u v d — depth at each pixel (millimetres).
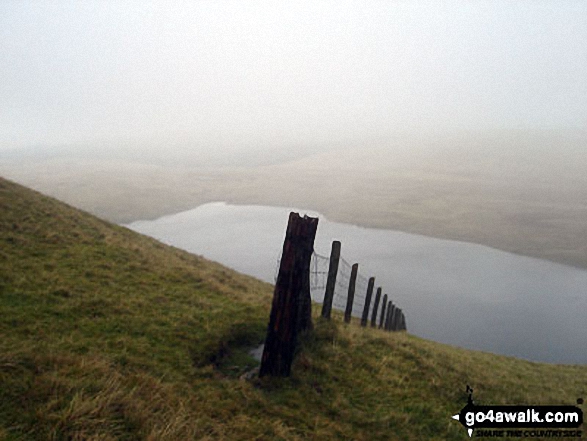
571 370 20531
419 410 8539
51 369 5898
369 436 7184
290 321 8359
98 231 18078
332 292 12164
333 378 9055
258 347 10227
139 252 16328
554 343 65250
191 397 6613
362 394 8688
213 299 12820
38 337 7488
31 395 4988
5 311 8367
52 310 8992
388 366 10422
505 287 92625
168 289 12750
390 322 23328
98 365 6402
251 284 20516
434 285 94250
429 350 13258
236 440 5801
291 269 8305
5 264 11039
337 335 11133
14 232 13891
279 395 7828
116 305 10180
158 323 9820
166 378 7215
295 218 8289
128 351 7930
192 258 22641
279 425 6535
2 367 5473
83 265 12734
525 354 61312
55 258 12742
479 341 66438
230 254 117062
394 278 99375
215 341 9562
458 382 10539
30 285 10055
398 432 7590
